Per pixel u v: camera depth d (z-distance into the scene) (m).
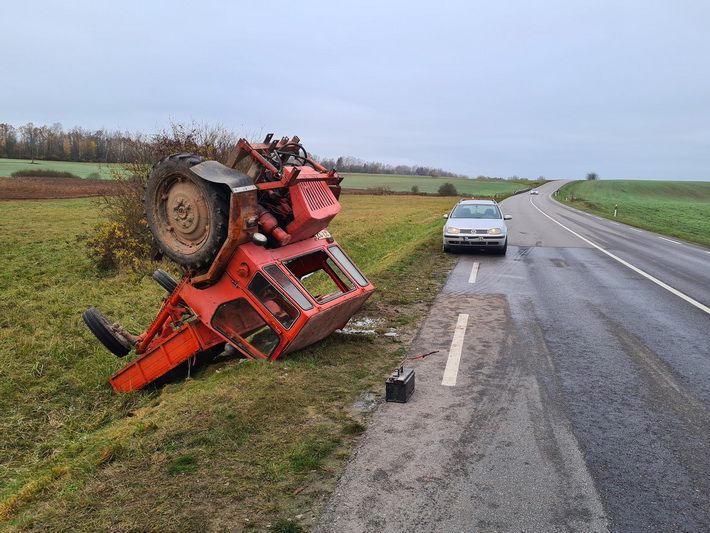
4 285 13.77
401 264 14.58
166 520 3.59
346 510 3.75
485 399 5.78
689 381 6.42
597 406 5.64
